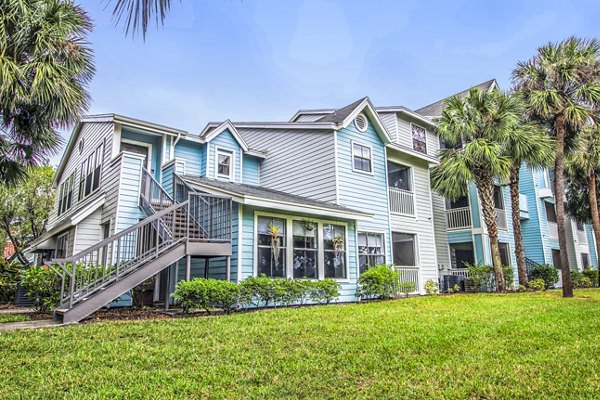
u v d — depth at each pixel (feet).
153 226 30.94
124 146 40.96
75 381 12.69
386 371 13.84
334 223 40.29
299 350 16.55
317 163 44.06
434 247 53.47
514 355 15.70
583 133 52.26
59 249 45.47
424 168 55.31
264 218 34.60
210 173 44.68
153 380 12.88
